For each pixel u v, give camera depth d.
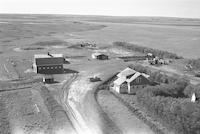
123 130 40.00
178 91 55.81
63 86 63.97
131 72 61.72
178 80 60.38
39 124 41.84
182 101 48.34
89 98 54.72
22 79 69.81
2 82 66.44
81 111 47.47
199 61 87.50
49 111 47.38
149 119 43.78
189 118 38.88
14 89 60.84
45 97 54.59
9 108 48.69
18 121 43.00
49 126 41.16
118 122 42.94
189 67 85.88
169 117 41.00
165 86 55.69
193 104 45.75
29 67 85.88
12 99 53.72
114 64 93.19
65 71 81.38
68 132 39.19
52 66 79.69
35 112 46.88
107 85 65.19
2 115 45.31
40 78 70.94
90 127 40.94
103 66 89.44
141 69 74.06
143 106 49.72
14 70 80.81
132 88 58.56
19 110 47.72
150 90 52.78
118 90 59.38
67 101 52.84
